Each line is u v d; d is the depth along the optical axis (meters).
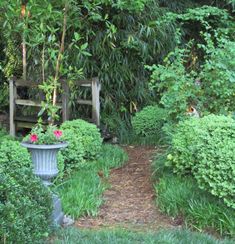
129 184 5.16
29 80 7.22
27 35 6.52
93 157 5.86
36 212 3.21
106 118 7.41
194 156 4.39
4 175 3.12
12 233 2.84
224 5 8.86
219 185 3.83
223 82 5.16
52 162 4.15
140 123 7.08
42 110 5.66
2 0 6.18
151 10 7.68
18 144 4.64
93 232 3.72
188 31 8.52
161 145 6.20
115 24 7.39
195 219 3.99
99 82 6.95
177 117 5.34
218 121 4.26
